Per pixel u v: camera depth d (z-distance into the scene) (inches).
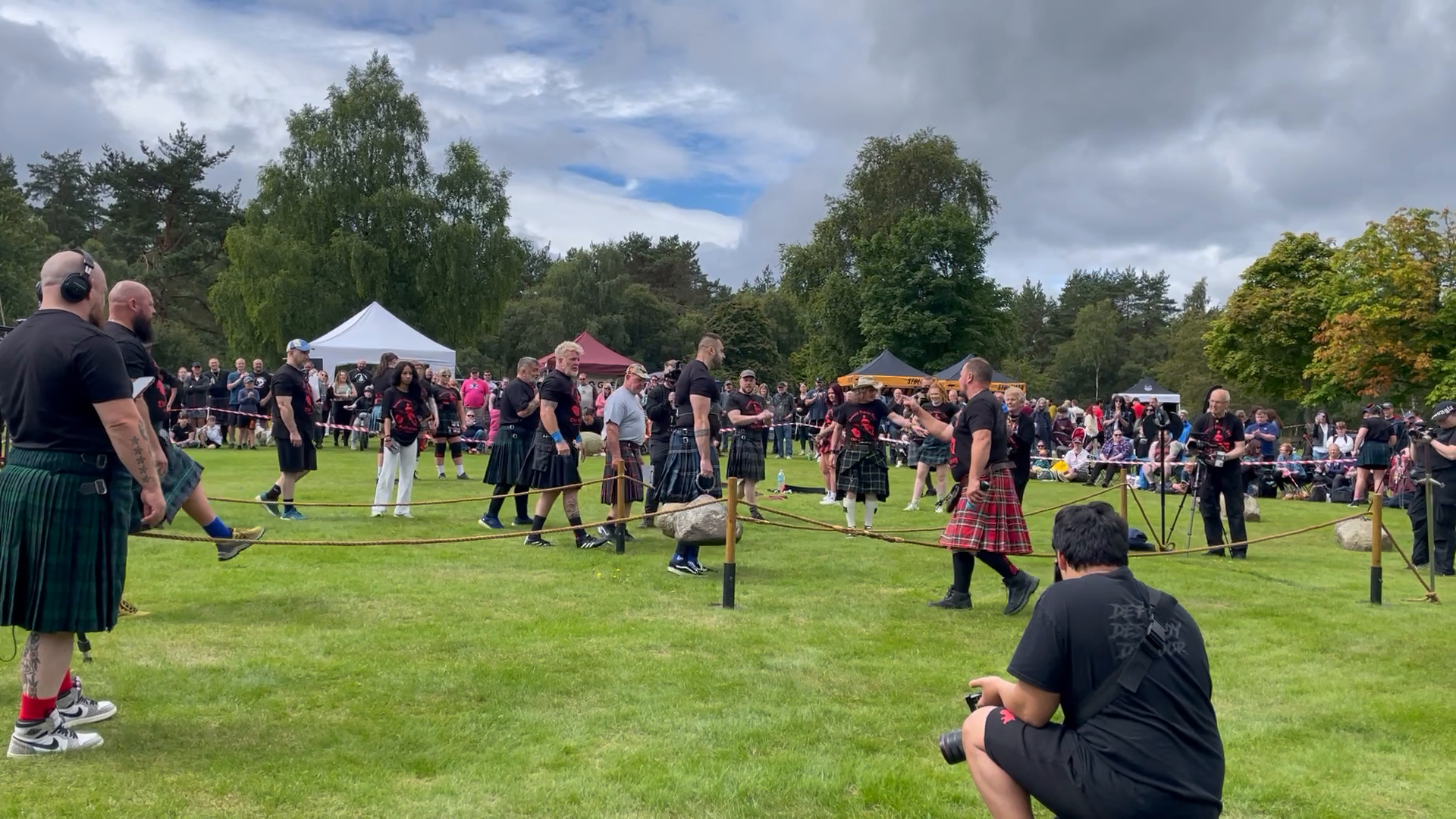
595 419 428.5
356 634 208.8
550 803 130.7
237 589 248.5
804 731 160.6
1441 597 293.7
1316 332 1182.3
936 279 1688.0
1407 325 992.2
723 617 236.5
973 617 248.1
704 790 135.6
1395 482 626.2
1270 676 202.8
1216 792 96.4
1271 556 383.9
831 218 1952.5
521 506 379.2
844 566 317.7
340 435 799.7
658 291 3607.3
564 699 172.4
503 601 246.4
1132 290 3875.5
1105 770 95.8
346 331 895.1
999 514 249.1
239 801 127.4
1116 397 876.6
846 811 131.7
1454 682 199.9
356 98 1485.0
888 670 195.8
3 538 134.9
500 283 1526.8
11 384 136.9
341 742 149.0
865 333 1774.1
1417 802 142.3
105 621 140.6
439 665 188.5
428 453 820.0
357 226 1498.5
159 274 1868.8
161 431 226.4
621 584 272.2
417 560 299.6
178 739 147.3
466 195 1534.2
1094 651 98.7
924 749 154.3
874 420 399.2
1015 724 104.6
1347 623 252.8
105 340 137.7
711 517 285.1
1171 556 373.7
